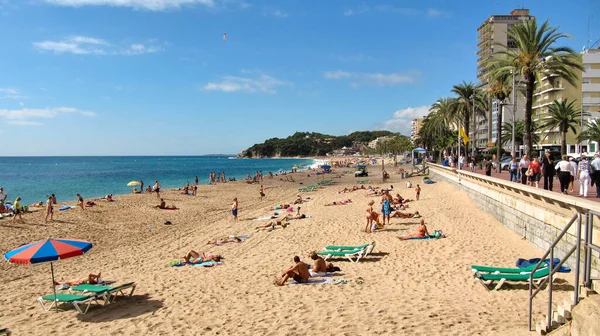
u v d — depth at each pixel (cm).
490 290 1014
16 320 995
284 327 845
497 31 9638
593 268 957
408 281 1138
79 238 2130
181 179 7812
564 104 5369
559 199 1138
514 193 1641
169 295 1128
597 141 5578
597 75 6638
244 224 2422
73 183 6650
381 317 862
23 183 6675
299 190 4644
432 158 8312
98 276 1251
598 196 1611
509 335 708
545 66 2473
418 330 775
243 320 905
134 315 988
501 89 3647
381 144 17750
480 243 1537
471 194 2586
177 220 2708
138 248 1881
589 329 529
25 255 970
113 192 5141
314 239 1811
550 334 639
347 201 3044
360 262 1384
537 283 1002
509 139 7081
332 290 1091
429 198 2933
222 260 1538
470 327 770
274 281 1202
